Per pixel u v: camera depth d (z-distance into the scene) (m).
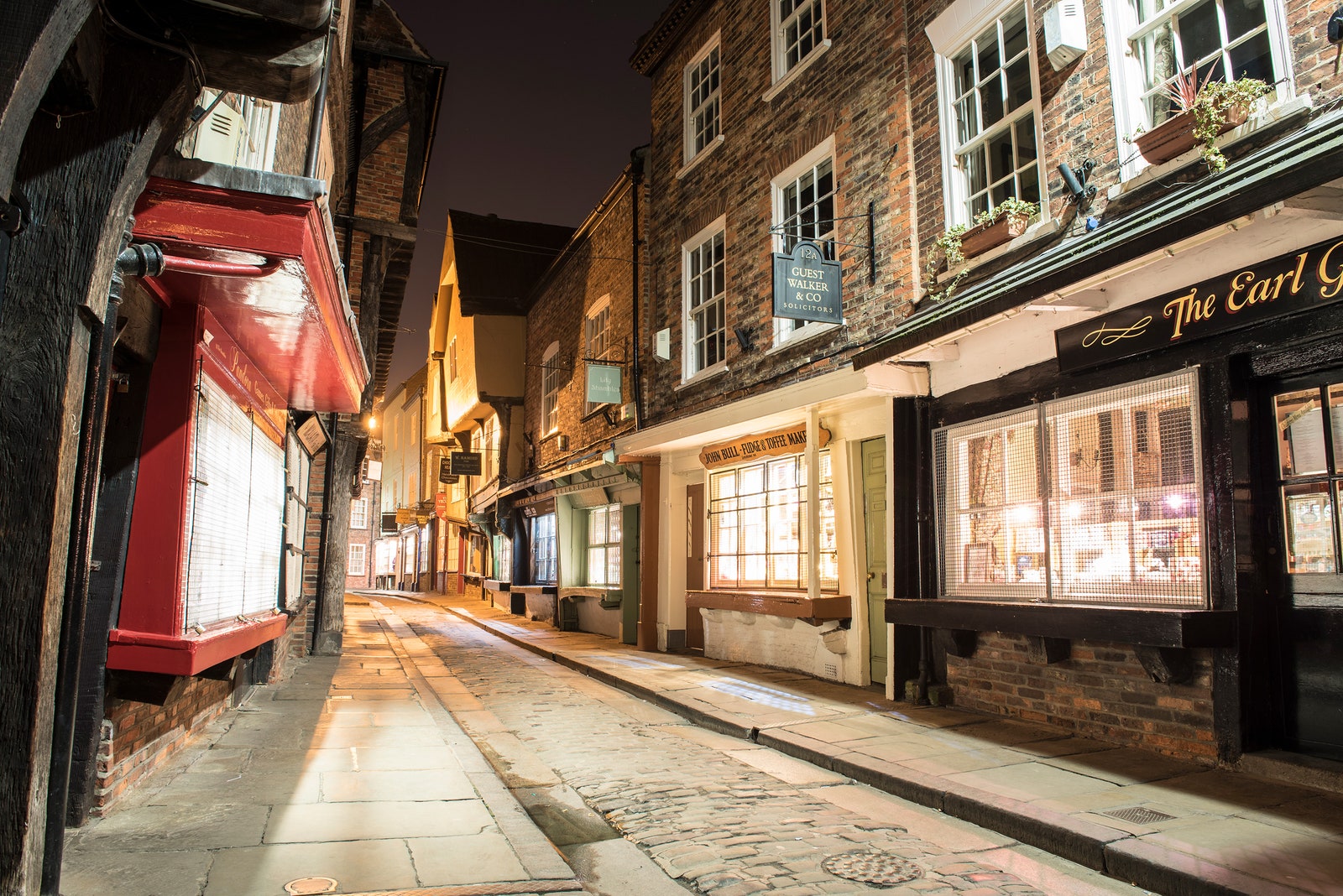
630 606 14.29
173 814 4.21
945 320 6.23
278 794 4.67
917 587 7.66
